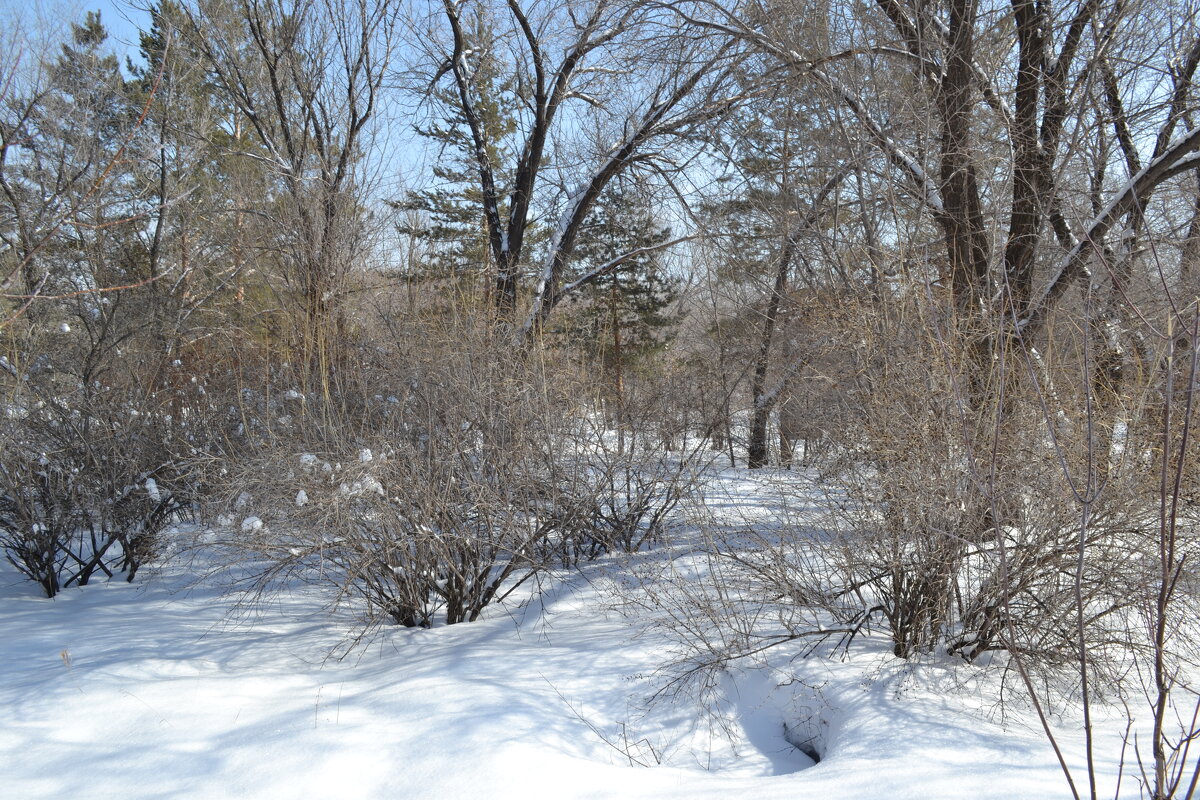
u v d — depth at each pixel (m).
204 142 13.39
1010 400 4.12
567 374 6.51
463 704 3.79
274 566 5.11
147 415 6.91
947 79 7.70
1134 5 7.43
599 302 19.06
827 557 4.54
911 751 3.21
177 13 12.12
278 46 12.18
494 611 5.51
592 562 6.44
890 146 7.61
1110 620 3.99
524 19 12.39
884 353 4.57
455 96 13.96
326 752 3.42
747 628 4.36
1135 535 3.81
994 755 3.13
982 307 4.89
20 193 6.33
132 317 7.85
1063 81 7.77
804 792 3.01
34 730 3.68
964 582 4.32
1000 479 3.86
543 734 3.56
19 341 6.80
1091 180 7.91
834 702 3.78
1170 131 8.23
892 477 4.13
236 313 11.38
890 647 4.34
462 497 5.39
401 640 4.96
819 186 8.79
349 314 6.97
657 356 21.58
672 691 4.02
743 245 11.84
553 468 6.00
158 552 6.63
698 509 5.61
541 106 12.78
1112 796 2.74
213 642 4.95
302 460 4.82
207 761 3.40
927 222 7.52
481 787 3.12
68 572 6.91
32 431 6.43
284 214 9.38
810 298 7.48
